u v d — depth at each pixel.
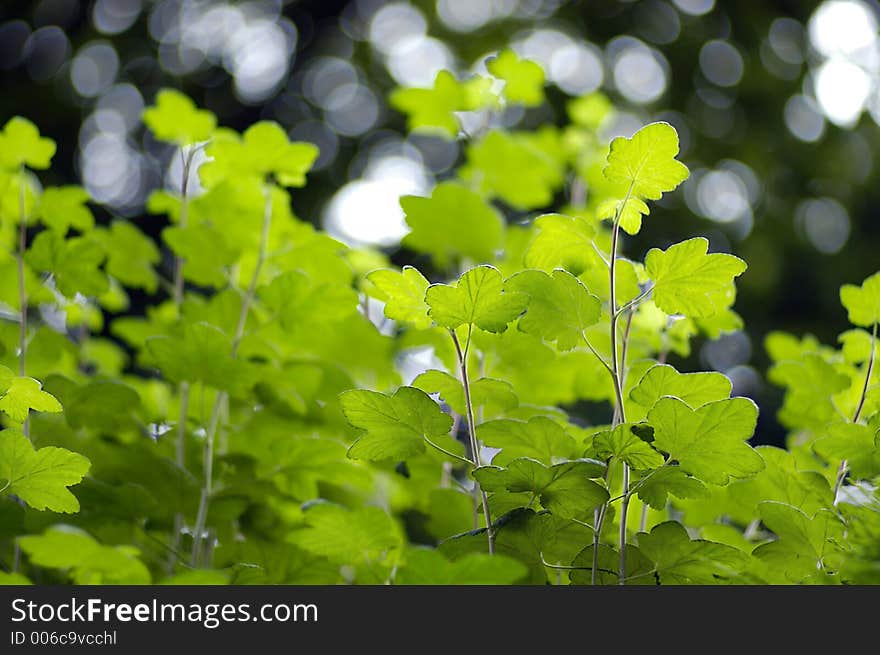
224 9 6.11
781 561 1.58
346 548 1.60
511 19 6.24
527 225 1.88
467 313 1.54
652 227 5.41
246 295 1.74
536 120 5.69
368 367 1.85
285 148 1.74
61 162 5.29
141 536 1.69
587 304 1.56
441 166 5.77
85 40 5.71
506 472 1.54
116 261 1.80
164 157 5.17
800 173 5.97
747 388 3.58
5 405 1.57
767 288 5.54
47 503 1.56
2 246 1.70
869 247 5.82
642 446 1.54
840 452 1.59
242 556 1.66
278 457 1.68
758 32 6.20
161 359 1.66
